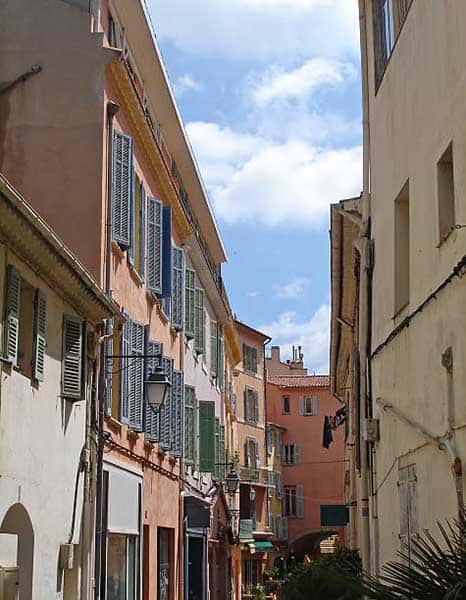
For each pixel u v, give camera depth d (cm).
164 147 2684
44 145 1700
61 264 1317
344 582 752
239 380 5659
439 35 983
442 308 951
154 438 2086
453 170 932
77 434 1512
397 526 1205
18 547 1264
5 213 1088
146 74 2306
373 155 1419
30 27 1747
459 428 891
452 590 588
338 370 2947
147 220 2106
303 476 6675
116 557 1817
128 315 1844
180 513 2591
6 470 1145
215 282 3412
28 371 1263
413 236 1107
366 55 1468
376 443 1366
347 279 2034
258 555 5784
